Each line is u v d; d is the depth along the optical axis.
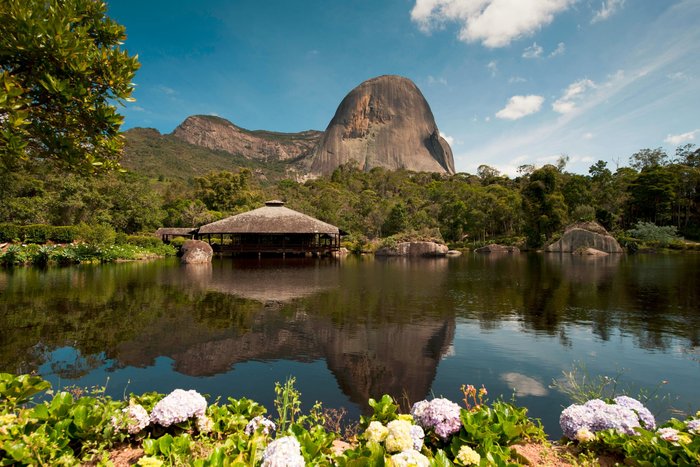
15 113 3.70
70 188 33.50
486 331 7.90
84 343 6.70
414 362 6.00
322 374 5.43
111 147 5.04
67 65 4.38
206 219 44.94
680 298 12.10
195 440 2.79
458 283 15.58
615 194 52.19
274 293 12.48
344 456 2.21
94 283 13.99
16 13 3.91
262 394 4.72
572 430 2.96
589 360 6.18
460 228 52.06
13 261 19.48
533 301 11.48
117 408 2.88
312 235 36.19
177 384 5.00
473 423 2.78
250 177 68.50
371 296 12.14
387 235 48.94
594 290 13.77
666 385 5.21
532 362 6.05
